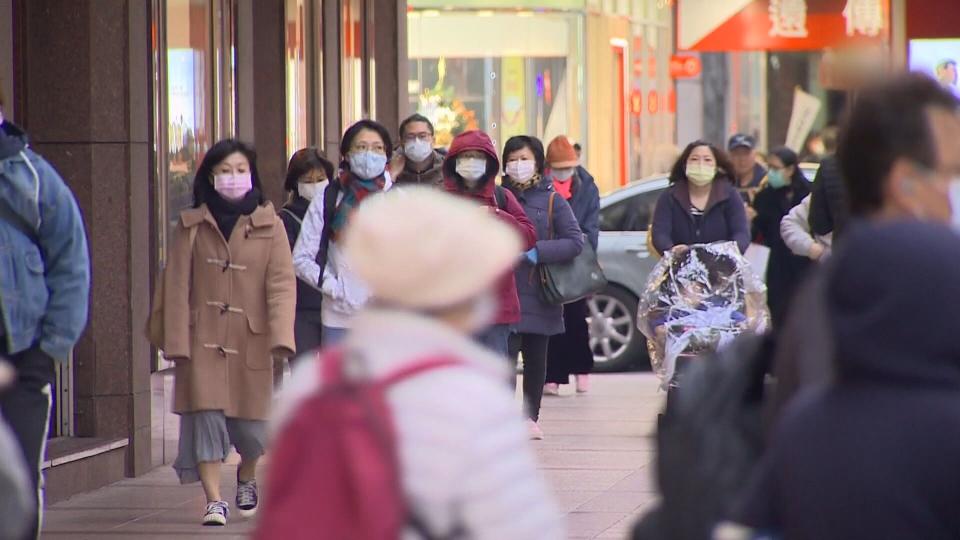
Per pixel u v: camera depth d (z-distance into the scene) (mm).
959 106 10492
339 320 26469
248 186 24062
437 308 8805
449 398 8445
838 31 69000
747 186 44000
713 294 27828
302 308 27766
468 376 8570
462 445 8375
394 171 31531
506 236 9000
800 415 8656
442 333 8773
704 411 9906
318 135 44375
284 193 40750
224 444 23953
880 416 8289
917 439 8203
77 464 26578
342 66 47062
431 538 8352
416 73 64688
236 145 23953
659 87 73938
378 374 8570
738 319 27703
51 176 18062
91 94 27922
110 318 28203
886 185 10461
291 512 8281
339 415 8383
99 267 28188
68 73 27969
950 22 67375
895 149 10383
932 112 10414
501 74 65125
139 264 28516
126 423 28359
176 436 30609
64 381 27938
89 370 28141
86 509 25406
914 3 67688
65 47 27938
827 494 8391
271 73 40688
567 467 29234
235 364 23953
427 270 8750
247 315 23938
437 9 64625
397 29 53719
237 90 37625
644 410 37406
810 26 69250
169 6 32031
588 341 39719
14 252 17734
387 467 8289
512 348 32344
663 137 74750
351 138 26328
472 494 8367
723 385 10031
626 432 33781
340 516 8250
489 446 8430
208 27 35156
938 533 8188
